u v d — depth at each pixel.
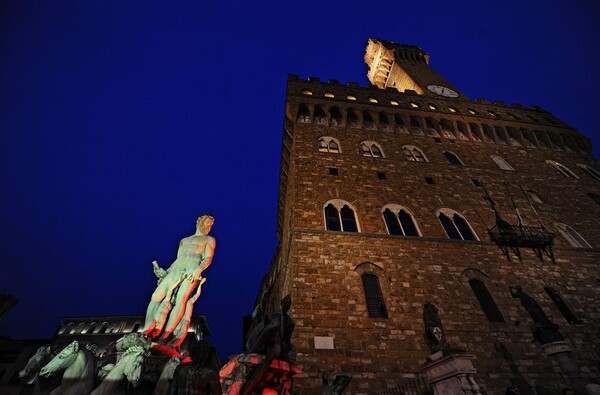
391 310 16.67
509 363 15.48
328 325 15.55
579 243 23.75
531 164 30.75
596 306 18.98
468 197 25.08
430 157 28.56
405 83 49.75
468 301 17.86
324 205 21.72
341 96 33.44
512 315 17.61
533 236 21.62
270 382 7.00
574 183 29.38
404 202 23.38
